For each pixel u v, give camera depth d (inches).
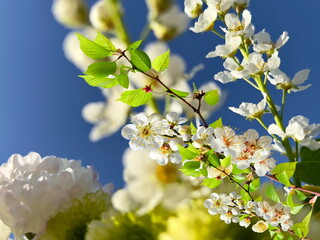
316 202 5.7
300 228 5.4
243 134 5.5
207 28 6.1
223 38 6.1
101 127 5.0
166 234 4.6
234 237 5.1
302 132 5.5
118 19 5.3
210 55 6.0
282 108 5.8
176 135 5.4
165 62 4.9
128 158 4.6
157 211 4.6
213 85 5.4
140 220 4.7
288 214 5.5
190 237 4.6
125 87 4.7
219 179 5.3
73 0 5.1
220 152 5.7
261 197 5.7
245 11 6.1
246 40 6.0
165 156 5.1
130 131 5.2
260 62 5.8
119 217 4.9
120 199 4.6
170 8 5.5
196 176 5.1
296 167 5.8
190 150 5.3
